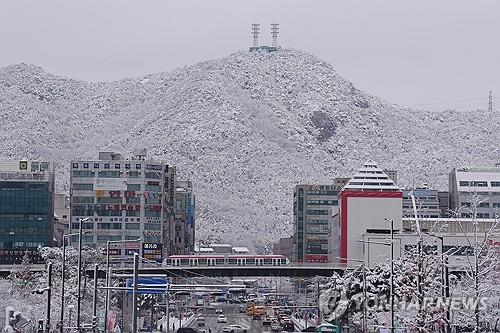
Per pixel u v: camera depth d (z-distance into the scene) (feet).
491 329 622.54
